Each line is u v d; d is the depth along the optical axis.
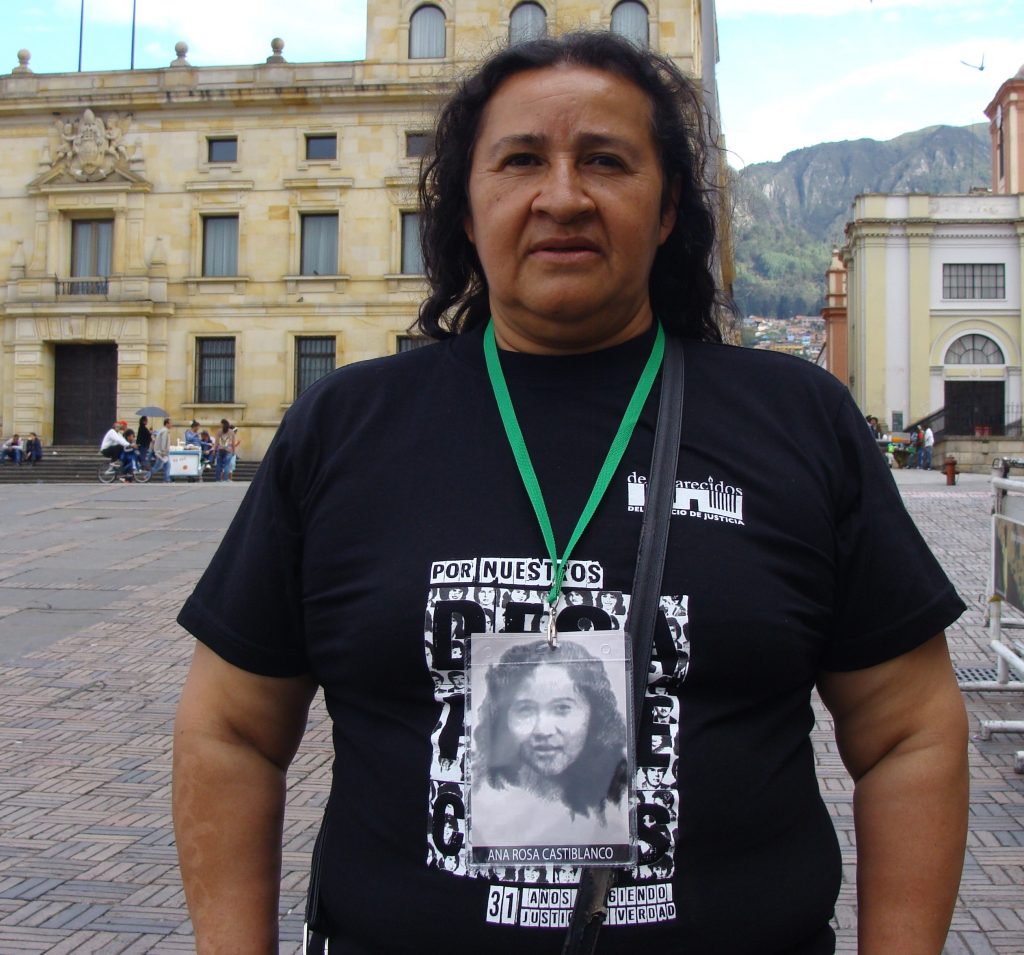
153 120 35.91
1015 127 51.47
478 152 1.92
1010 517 6.31
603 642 1.58
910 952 1.66
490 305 2.01
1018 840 4.49
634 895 1.55
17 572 12.38
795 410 1.81
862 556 1.77
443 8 34.78
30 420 35.88
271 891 1.84
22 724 6.59
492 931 1.55
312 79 35.12
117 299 35.41
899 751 1.77
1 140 36.38
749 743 1.63
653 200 1.86
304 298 35.22
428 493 1.72
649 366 1.84
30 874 4.36
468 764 1.57
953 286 44.03
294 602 1.83
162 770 5.71
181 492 22.36
